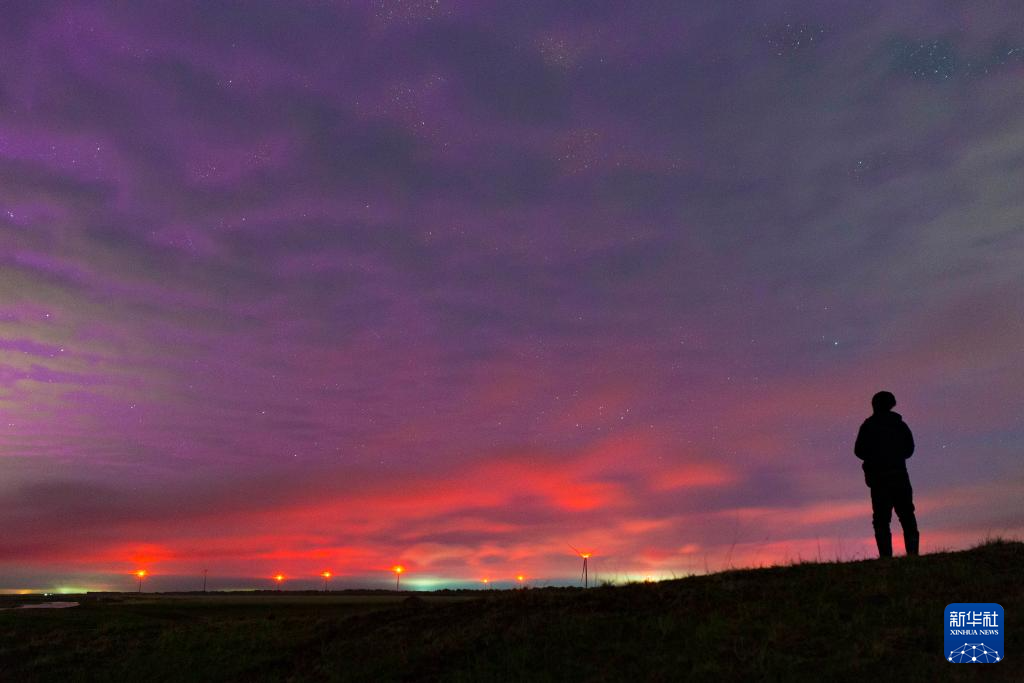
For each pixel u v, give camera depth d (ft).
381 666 29.32
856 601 26.68
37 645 44.16
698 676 22.22
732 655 23.36
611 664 24.64
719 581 32.58
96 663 39.88
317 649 34.99
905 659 21.01
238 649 37.99
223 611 68.33
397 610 38.47
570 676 24.26
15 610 61.52
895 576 28.94
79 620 53.16
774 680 21.02
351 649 33.24
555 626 29.09
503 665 26.25
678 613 28.37
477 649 28.60
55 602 87.92
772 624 25.09
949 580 27.68
